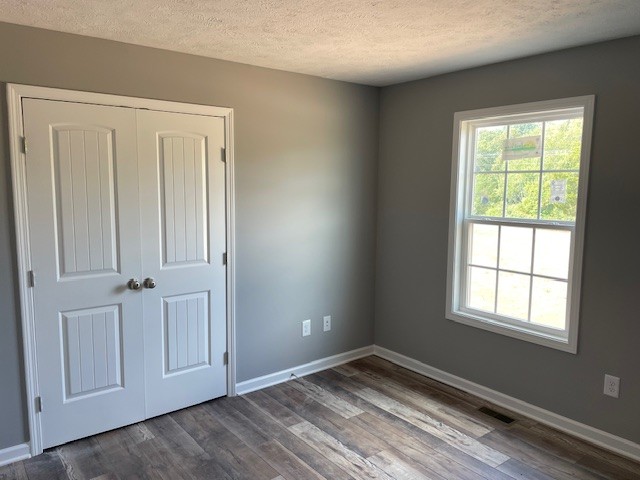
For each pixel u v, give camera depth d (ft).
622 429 9.00
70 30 8.32
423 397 11.31
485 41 8.87
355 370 12.96
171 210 9.93
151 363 9.99
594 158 9.00
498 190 10.96
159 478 8.12
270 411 10.53
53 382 8.84
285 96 11.41
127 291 9.51
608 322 9.04
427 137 12.12
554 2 6.87
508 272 10.84
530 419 10.29
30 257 8.40
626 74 8.54
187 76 9.87
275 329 11.93
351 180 13.03
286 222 11.82
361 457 8.79
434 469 8.43
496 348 10.97
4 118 8.00
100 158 8.96
